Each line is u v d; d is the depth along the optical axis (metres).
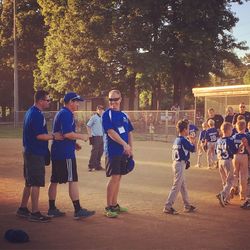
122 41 42.25
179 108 44.28
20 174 14.81
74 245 6.95
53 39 48.03
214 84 54.69
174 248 6.81
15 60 47.56
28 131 8.30
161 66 41.28
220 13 42.62
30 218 8.38
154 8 42.06
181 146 9.04
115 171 8.74
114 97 8.79
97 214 8.97
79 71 45.34
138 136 34.50
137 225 8.16
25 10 60.25
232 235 7.55
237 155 10.24
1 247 6.82
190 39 41.00
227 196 9.88
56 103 60.59
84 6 43.62
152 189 11.81
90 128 15.52
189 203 9.37
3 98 70.69
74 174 8.55
